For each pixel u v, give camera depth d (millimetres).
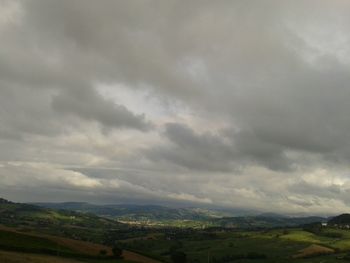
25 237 147125
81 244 164500
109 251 158625
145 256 176125
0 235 138000
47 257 118500
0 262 91062
